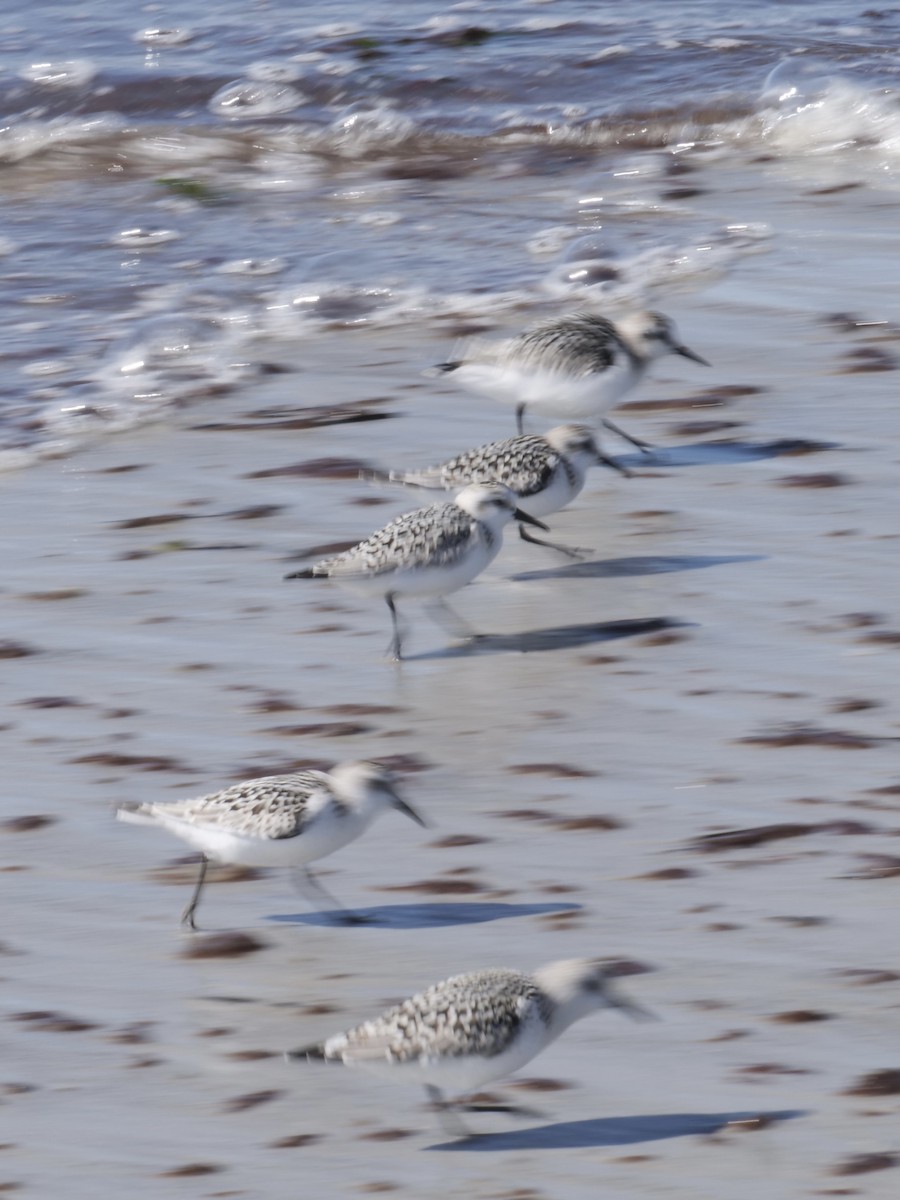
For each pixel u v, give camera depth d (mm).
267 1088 7359
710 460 14570
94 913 8844
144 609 12500
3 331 19500
